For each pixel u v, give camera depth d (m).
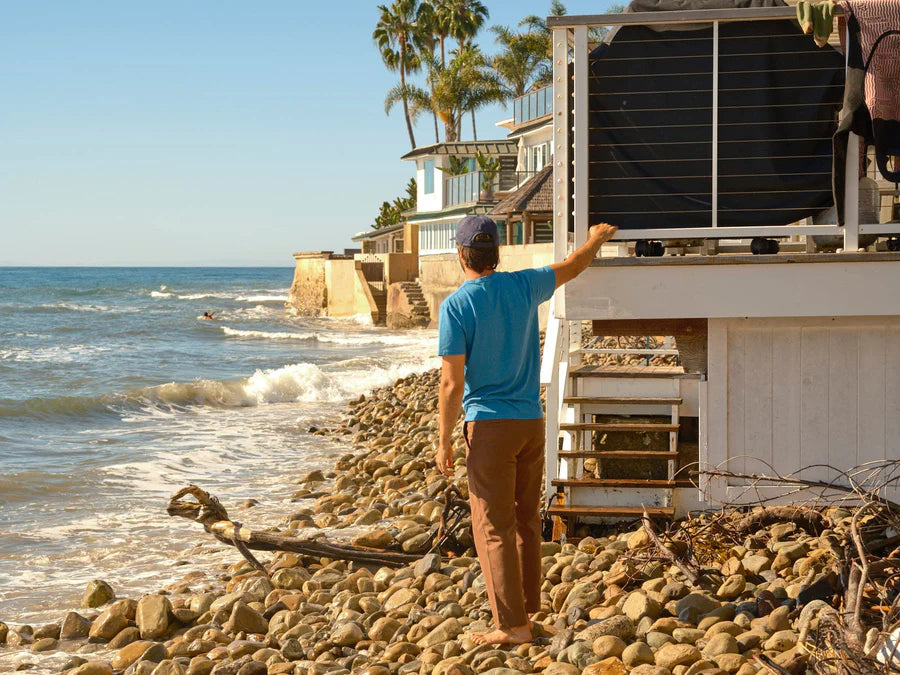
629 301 6.48
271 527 8.91
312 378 22.56
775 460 6.54
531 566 5.00
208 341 40.91
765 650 4.48
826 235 6.58
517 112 44.78
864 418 6.43
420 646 5.45
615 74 6.46
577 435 7.73
